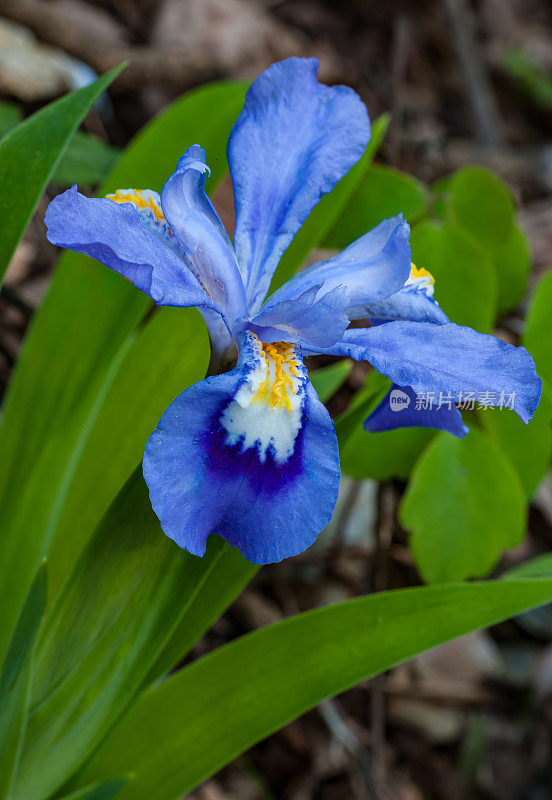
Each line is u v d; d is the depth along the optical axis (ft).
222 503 0.47
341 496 0.99
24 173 0.56
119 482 0.64
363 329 0.51
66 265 0.65
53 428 0.64
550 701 0.98
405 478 0.73
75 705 0.53
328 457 0.49
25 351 0.65
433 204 0.74
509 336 0.89
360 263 0.53
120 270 0.46
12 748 0.52
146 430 0.64
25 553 0.63
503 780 0.94
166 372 0.65
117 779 0.56
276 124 0.54
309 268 0.54
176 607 0.52
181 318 0.65
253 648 0.59
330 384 0.70
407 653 0.57
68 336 0.64
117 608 0.52
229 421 0.48
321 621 0.58
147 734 0.59
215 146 0.66
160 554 0.52
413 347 0.50
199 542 0.46
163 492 0.46
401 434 0.71
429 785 0.92
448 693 0.97
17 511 0.64
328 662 0.58
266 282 0.54
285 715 0.58
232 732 0.58
